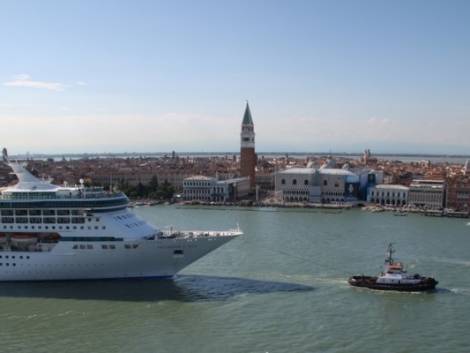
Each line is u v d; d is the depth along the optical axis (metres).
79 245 125.25
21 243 126.94
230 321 104.81
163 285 126.94
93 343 95.50
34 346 94.62
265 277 135.62
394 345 93.50
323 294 121.06
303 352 90.62
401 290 123.19
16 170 135.12
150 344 94.69
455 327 101.56
